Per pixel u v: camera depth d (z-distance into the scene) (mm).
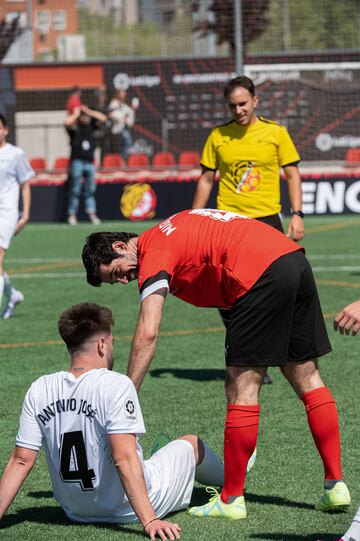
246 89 14891
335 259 30375
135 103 58469
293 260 9195
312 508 9453
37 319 21016
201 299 9523
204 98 58312
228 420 9203
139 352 8836
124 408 8359
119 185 42656
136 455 8406
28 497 9984
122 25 60500
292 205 15172
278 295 9008
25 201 19953
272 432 12180
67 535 8727
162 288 8938
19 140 60969
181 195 42125
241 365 9109
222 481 10008
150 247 9242
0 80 58562
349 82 56875
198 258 9227
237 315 9117
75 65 58625
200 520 9180
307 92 56938
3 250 19578
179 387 14734
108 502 8781
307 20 56438
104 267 9297
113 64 58625
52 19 59781
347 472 10516
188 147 58688
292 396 14125
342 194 42375
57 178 48250
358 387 14523
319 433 9391
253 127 15125
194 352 17453
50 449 8688
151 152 58625
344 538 7590
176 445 9438
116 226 40750
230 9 53719
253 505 9586
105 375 8508
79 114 40906
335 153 57656
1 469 10852
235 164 15125
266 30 56375
